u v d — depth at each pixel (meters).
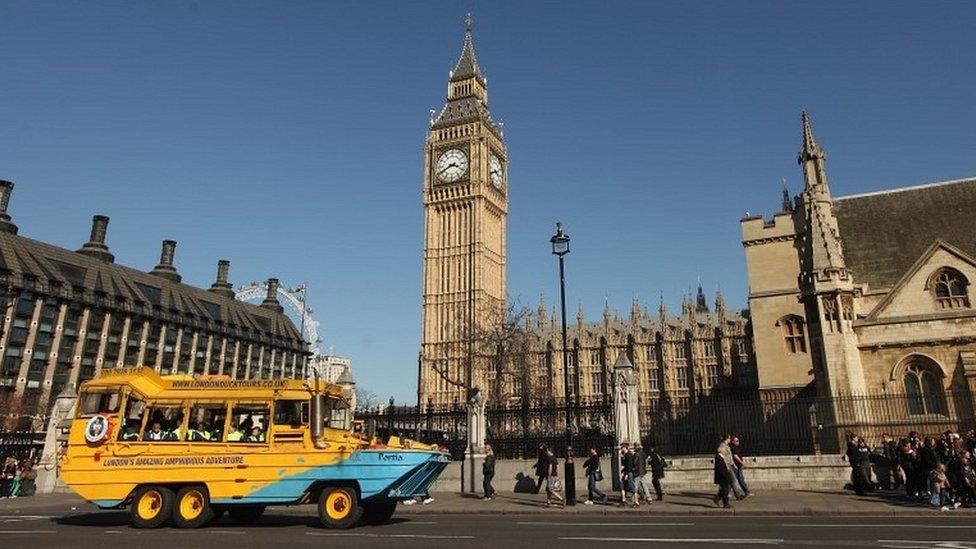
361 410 40.72
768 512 19.52
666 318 113.44
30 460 36.66
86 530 16.95
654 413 31.52
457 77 131.62
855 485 23.72
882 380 30.97
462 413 31.25
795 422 30.08
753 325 43.28
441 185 122.25
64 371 88.25
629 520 18.27
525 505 22.97
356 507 17.02
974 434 23.44
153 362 101.88
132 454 17.98
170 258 119.56
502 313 80.06
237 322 120.81
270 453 17.59
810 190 41.88
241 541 14.04
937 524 15.98
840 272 31.75
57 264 92.31
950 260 31.92
